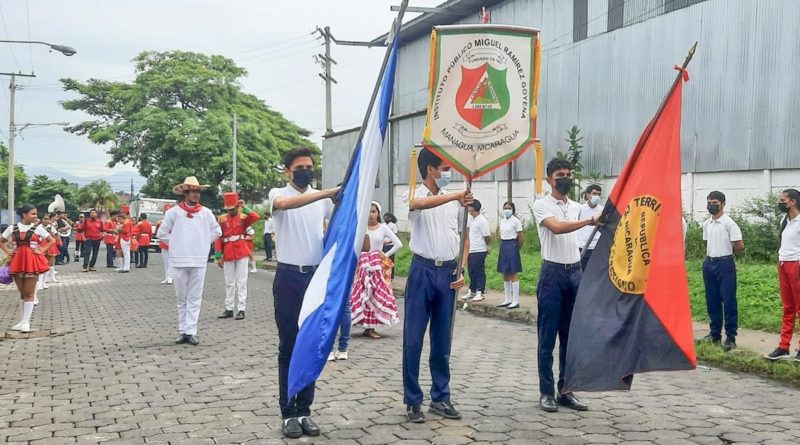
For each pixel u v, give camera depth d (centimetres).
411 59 3042
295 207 491
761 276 1190
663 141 535
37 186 6250
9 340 920
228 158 3656
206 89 3812
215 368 735
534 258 1780
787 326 764
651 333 512
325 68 3189
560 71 2212
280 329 507
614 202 550
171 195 3778
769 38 1557
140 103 3772
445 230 543
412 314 534
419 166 566
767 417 564
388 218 1348
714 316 862
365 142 491
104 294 1506
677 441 491
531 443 481
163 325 1048
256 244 3253
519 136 537
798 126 1498
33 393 628
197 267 882
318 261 515
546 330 570
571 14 2166
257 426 522
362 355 812
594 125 2077
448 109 529
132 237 2345
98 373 712
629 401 611
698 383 696
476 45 528
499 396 616
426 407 575
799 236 754
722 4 1664
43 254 1018
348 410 565
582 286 548
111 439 492
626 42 1952
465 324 1119
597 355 525
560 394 584
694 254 1523
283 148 4159
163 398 608
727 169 1658
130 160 3775
